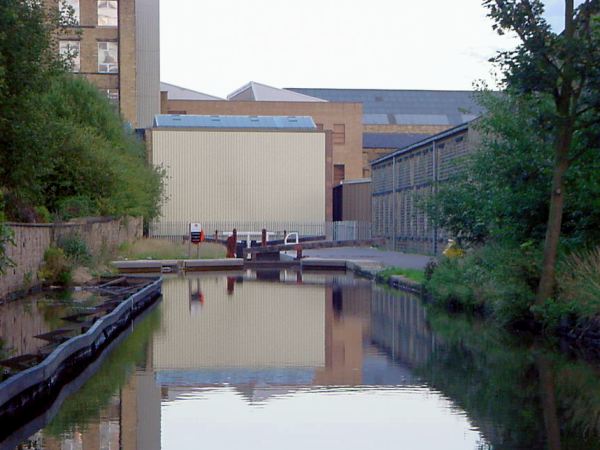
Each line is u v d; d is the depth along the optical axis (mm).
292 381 10438
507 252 15672
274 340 14094
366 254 40906
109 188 30984
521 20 13500
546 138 14867
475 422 8203
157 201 42875
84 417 8344
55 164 26531
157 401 9156
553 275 14281
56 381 9945
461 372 10992
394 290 24266
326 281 28047
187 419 8320
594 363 11531
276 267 36594
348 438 7621
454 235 20375
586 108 13664
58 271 21688
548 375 10672
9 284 18094
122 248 35375
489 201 16469
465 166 20078
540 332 14570
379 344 13648
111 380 10375
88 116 34219
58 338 12133
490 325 15867
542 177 15414
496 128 16062
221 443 7426
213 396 9453
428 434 7762
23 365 9938
